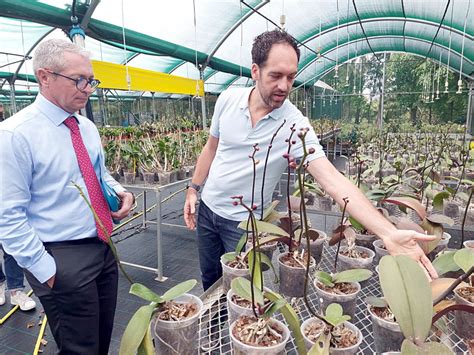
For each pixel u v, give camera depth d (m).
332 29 7.69
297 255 1.11
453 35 7.75
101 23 4.38
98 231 1.32
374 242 1.33
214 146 1.64
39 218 1.24
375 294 1.15
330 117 11.30
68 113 1.27
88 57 1.22
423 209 1.27
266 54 1.10
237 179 1.43
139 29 4.97
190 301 0.90
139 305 2.31
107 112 7.73
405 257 0.71
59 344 1.29
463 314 0.85
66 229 1.26
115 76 3.34
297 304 1.08
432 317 0.65
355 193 1.01
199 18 5.33
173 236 3.54
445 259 0.95
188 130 5.09
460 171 3.26
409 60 10.70
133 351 0.69
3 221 1.09
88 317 1.28
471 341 0.80
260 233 1.20
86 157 1.31
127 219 4.06
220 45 6.54
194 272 2.79
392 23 8.03
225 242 1.54
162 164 3.47
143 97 8.70
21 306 2.22
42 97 1.23
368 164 3.56
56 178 1.22
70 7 3.62
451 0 5.73
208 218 1.60
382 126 9.08
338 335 0.77
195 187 1.69
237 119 1.40
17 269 2.22
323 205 2.17
